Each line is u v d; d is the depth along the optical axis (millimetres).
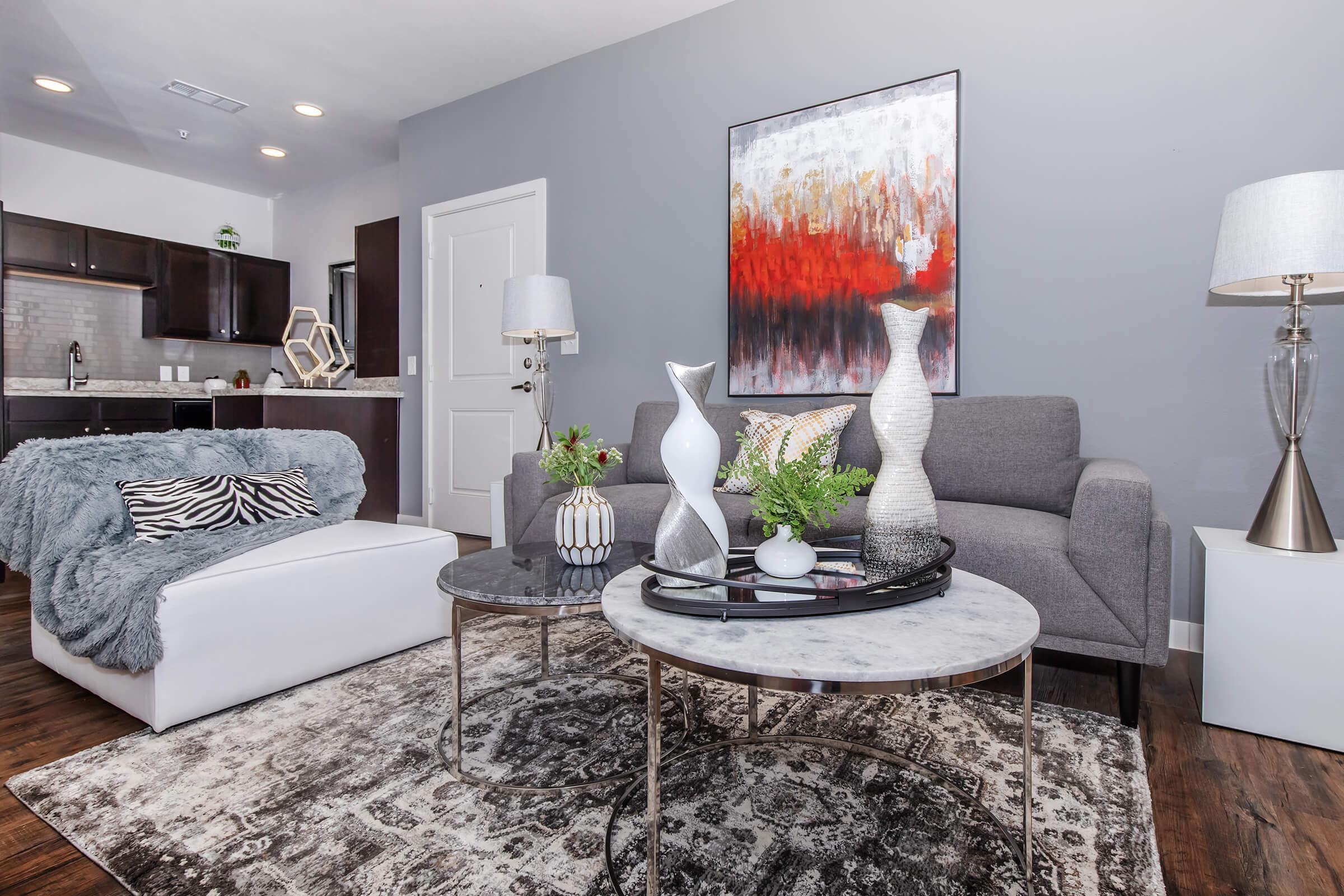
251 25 3250
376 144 4715
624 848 1157
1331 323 2008
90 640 1585
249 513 2113
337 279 5500
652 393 3340
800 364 2873
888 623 1016
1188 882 1088
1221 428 2156
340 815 1255
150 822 1234
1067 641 1687
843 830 1207
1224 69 2133
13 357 4680
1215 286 1716
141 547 1793
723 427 2754
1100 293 2322
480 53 3498
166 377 5410
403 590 2053
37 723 1645
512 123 3795
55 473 1839
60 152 4797
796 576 1220
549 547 1890
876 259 2691
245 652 1684
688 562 1228
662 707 1729
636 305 3373
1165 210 2221
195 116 4270
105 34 3322
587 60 3498
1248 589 1587
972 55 2518
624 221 3400
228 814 1257
